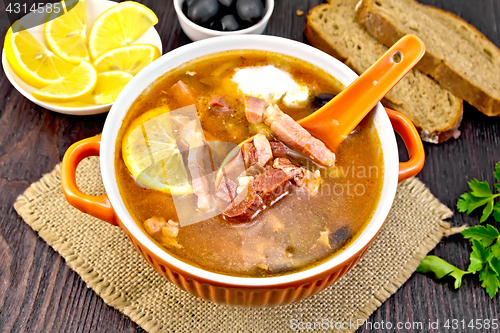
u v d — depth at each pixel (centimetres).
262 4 45
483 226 40
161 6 49
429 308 39
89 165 41
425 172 44
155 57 44
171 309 37
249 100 37
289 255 34
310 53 39
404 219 41
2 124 43
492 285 39
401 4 49
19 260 39
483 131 46
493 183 44
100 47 45
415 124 44
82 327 37
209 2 44
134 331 37
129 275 38
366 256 39
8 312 37
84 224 39
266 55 39
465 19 51
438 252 41
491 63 47
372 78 37
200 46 38
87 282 38
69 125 43
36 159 42
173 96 38
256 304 34
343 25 48
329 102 37
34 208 40
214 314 37
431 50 46
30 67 43
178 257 33
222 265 33
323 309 38
